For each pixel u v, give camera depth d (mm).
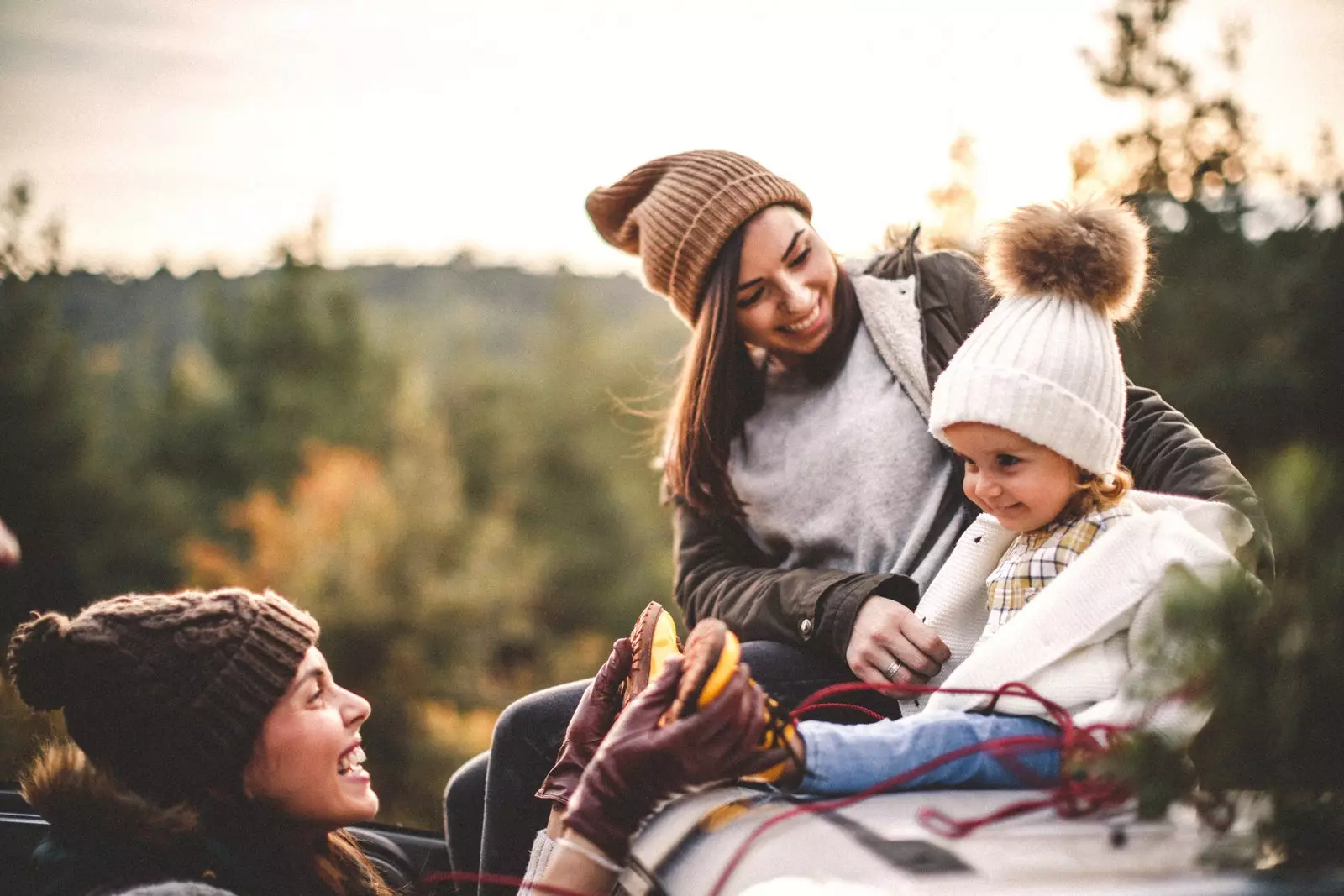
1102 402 1474
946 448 1935
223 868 1326
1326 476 1177
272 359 18484
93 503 15172
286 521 15695
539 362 24750
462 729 12500
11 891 1714
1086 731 1217
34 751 1576
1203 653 1103
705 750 1209
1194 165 4449
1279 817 1050
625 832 1213
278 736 1358
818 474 1995
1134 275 1527
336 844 1521
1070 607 1377
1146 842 1087
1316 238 4367
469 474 22828
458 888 1809
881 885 973
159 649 1325
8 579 5141
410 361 19531
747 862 1092
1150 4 4426
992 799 1262
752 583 1976
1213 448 1711
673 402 2221
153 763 1319
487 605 14992
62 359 15039
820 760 1287
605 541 22344
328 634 13625
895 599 1802
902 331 1975
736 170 2027
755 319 1999
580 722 1535
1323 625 1110
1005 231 1545
